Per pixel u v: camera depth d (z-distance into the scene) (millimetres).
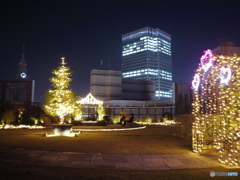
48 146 11359
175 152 10273
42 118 29688
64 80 17562
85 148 10914
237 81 9406
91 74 72938
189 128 14531
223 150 9477
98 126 24391
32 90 38812
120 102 64250
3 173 6359
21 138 14484
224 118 10062
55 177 6191
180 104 38500
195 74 11523
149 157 9195
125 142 13219
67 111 17922
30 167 7254
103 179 6188
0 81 37594
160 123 33281
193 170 7398
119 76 75062
